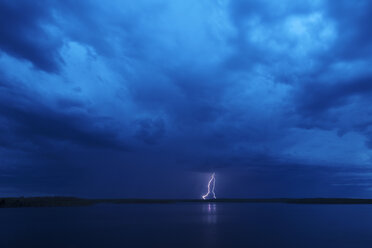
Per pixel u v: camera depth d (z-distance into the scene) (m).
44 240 19.70
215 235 22.02
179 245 17.58
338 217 40.75
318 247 17.20
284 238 20.61
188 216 42.97
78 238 20.55
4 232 24.05
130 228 26.78
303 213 50.19
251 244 18.08
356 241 19.45
